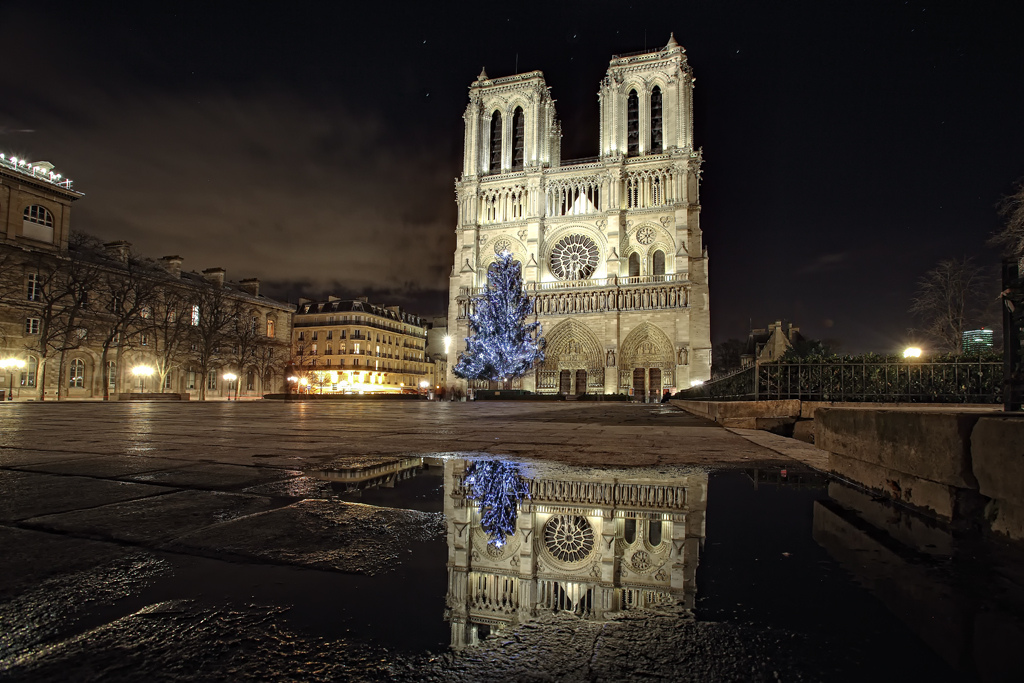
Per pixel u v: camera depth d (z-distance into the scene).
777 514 4.29
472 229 77.81
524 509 4.38
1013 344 5.41
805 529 3.83
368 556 3.10
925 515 4.26
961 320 42.69
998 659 1.89
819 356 16.64
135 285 61.09
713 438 11.03
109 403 43.44
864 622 2.24
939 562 3.08
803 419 15.55
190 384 75.56
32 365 56.75
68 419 17.41
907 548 3.36
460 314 77.25
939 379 15.10
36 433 11.23
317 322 108.25
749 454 8.12
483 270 77.94
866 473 5.42
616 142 74.00
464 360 69.31
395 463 6.95
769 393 16.34
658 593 2.58
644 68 74.81
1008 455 3.44
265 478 5.68
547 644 2.05
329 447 8.80
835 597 2.53
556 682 1.76
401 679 1.77
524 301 69.56
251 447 8.67
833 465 6.30
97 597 2.42
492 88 80.56
